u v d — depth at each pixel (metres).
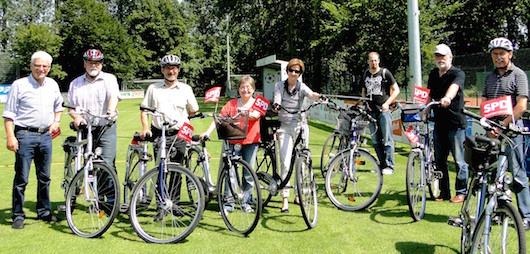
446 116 4.86
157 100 4.51
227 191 4.28
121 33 47.97
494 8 19.66
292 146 4.61
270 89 22.80
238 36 30.12
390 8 14.45
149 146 7.72
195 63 53.41
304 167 4.26
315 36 22.33
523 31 23.53
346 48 19.12
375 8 14.82
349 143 5.19
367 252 3.66
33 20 51.12
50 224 4.43
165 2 52.25
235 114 4.43
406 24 14.38
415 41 8.94
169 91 4.56
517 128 2.94
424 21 14.27
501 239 2.71
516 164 4.00
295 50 24.61
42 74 4.28
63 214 4.77
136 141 4.64
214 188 4.54
